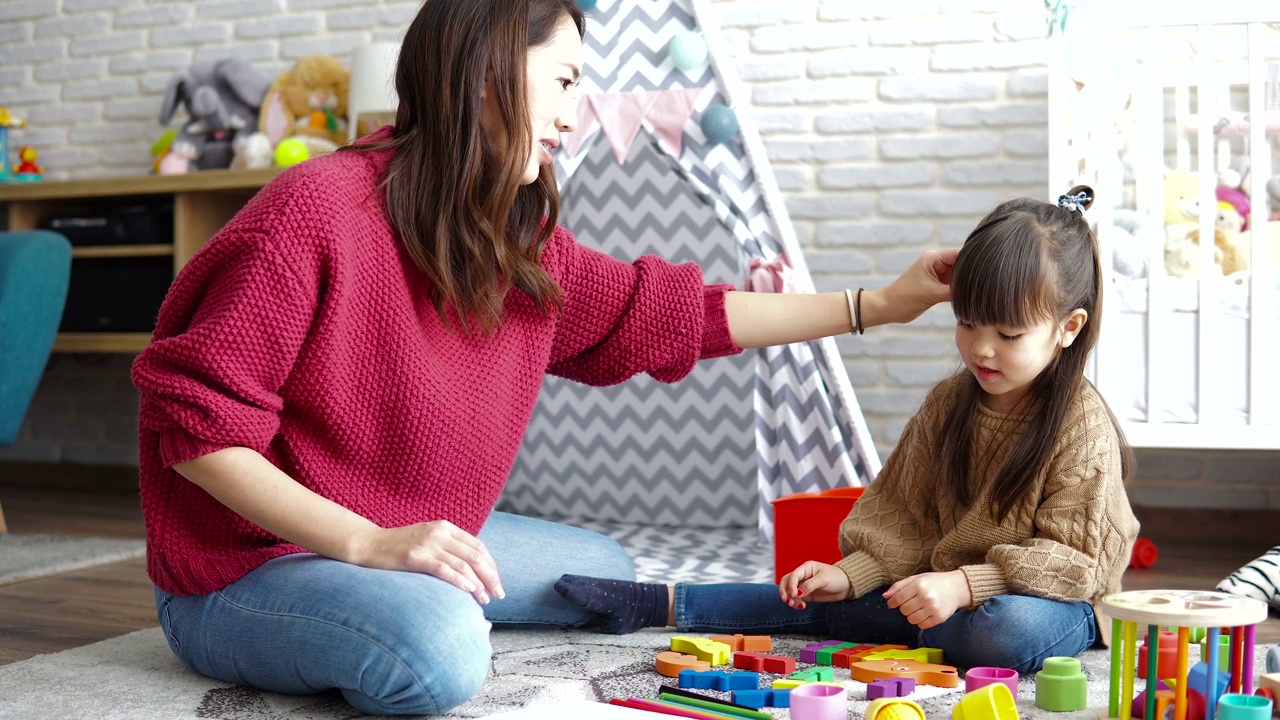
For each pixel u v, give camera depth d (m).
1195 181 2.45
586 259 1.47
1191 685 1.07
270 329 1.13
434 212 1.21
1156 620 1.02
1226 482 2.62
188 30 3.39
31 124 3.56
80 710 1.20
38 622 1.68
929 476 1.48
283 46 3.29
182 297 1.18
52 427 3.54
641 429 2.82
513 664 1.39
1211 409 2.14
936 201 2.81
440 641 1.12
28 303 2.55
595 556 1.63
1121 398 2.19
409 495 1.26
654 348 1.48
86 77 3.50
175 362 1.12
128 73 3.46
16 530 2.63
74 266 3.21
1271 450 2.60
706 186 2.12
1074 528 1.35
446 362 1.26
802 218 2.90
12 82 3.57
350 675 1.13
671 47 2.09
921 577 1.31
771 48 2.90
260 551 1.24
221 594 1.24
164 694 1.26
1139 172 2.52
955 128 2.79
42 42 3.55
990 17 2.76
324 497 1.22
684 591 1.57
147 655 1.44
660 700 1.20
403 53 1.24
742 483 2.74
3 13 3.59
